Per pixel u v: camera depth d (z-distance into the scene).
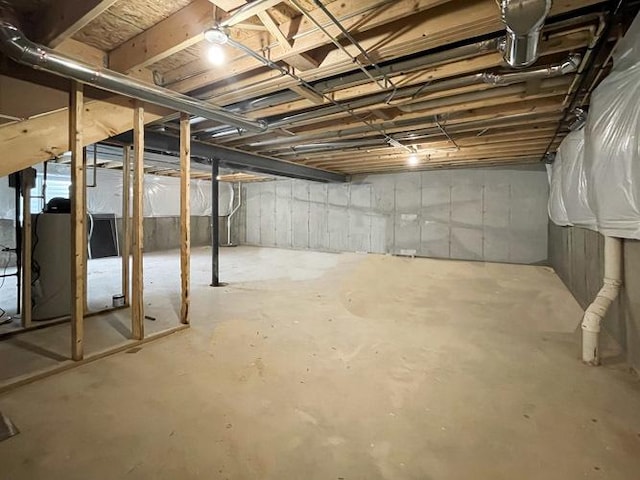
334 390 2.16
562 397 2.06
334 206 9.20
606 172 2.42
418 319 3.56
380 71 2.51
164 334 3.07
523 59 1.95
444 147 5.23
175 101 2.70
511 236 7.15
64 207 3.67
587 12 1.95
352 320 3.52
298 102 3.24
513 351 2.74
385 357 2.64
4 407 1.96
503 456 1.58
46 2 1.98
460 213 7.59
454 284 5.23
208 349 2.79
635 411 1.92
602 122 2.48
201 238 10.76
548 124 4.01
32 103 2.38
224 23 1.83
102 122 2.74
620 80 2.20
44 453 1.60
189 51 2.45
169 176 9.56
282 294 4.62
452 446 1.66
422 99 3.03
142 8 2.02
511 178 7.11
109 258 7.94
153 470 1.50
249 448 1.64
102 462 1.55
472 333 3.14
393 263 7.18
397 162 6.80
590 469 1.50
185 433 1.75
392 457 1.58
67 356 2.62
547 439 1.70
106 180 8.10
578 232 4.17
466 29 1.93
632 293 2.44
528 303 4.16
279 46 2.23
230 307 3.99
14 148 2.33
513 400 2.04
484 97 3.01
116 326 3.31
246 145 5.14
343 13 1.90
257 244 10.75
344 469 1.51
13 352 2.71
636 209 2.05
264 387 2.19
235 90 2.87
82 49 2.42
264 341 2.95
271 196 10.38
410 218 8.14
